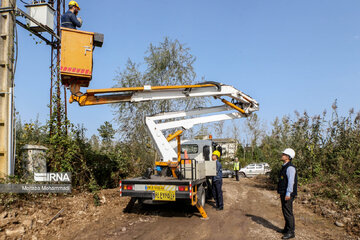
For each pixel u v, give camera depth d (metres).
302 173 12.76
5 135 7.14
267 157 16.78
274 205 9.48
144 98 8.18
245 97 9.49
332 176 11.27
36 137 9.51
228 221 7.05
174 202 8.23
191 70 15.37
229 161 33.22
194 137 15.92
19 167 7.67
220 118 9.59
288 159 5.93
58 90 9.10
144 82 15.01
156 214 7.63
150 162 14.95
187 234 5.87
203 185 9.20
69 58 6.81
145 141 14.98
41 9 8.68
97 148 11.48
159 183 7.05
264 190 13.80
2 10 7.41
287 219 5.73
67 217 6.47
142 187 7.12
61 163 8.59
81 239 5.40
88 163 9.78
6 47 7.38
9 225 5.34
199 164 7.93
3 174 7.01
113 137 11.73
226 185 16.36
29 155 7.87
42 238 5.30
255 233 6.04
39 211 6.24
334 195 9.41
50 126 8.89
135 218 7.09
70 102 7.17
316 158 12.80
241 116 9.77
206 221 7.00
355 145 11.95
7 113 7.22
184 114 9.27
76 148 8.99
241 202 10.03
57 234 5.57
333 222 7.14
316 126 13.33
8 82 7.33
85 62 6.93
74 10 7.86
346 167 11.09
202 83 9.02
